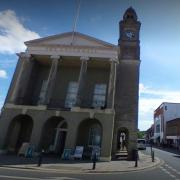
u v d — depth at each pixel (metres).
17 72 27.03
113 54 25.30
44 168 15.04
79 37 26.55
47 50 26.31
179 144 53.31
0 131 23.72
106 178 12.84
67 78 28.56
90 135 26.17
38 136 23.20
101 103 27.17
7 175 11.64
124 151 28.83
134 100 27.12
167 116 69.62
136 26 31.28
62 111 23.80
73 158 21.83
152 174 15.33
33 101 27.70
